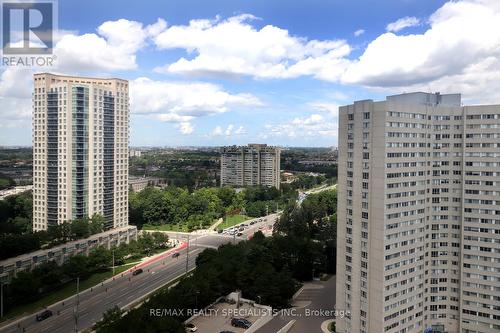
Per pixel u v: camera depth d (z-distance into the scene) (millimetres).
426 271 159875
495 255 152250
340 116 155250
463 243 157500
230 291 183375
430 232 159750
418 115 149875
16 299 180000
